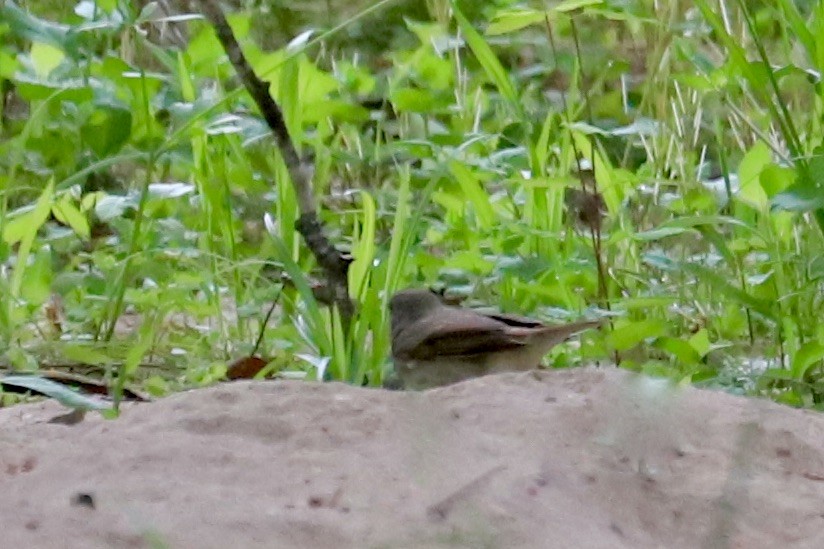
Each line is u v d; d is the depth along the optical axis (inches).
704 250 406.3
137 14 419.5
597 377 229.6
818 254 338.6
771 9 379.2
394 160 441.1
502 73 386.9
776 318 325.1
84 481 187.2
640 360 339.6
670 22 419.8
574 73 409.1
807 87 399.2
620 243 382.3
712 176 480.1
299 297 355.6
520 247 375.6
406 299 296.8
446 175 385.1
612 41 517.3
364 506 177.5
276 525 170.6
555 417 212.2
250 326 389.1
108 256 388.8
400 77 438.3
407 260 362.3
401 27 592.1
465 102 462.9
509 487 184.7
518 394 224.7
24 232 355.3
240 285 390.9
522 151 421.4
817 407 309.0
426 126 456.8
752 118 418.0
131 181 470.0
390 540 165.9
